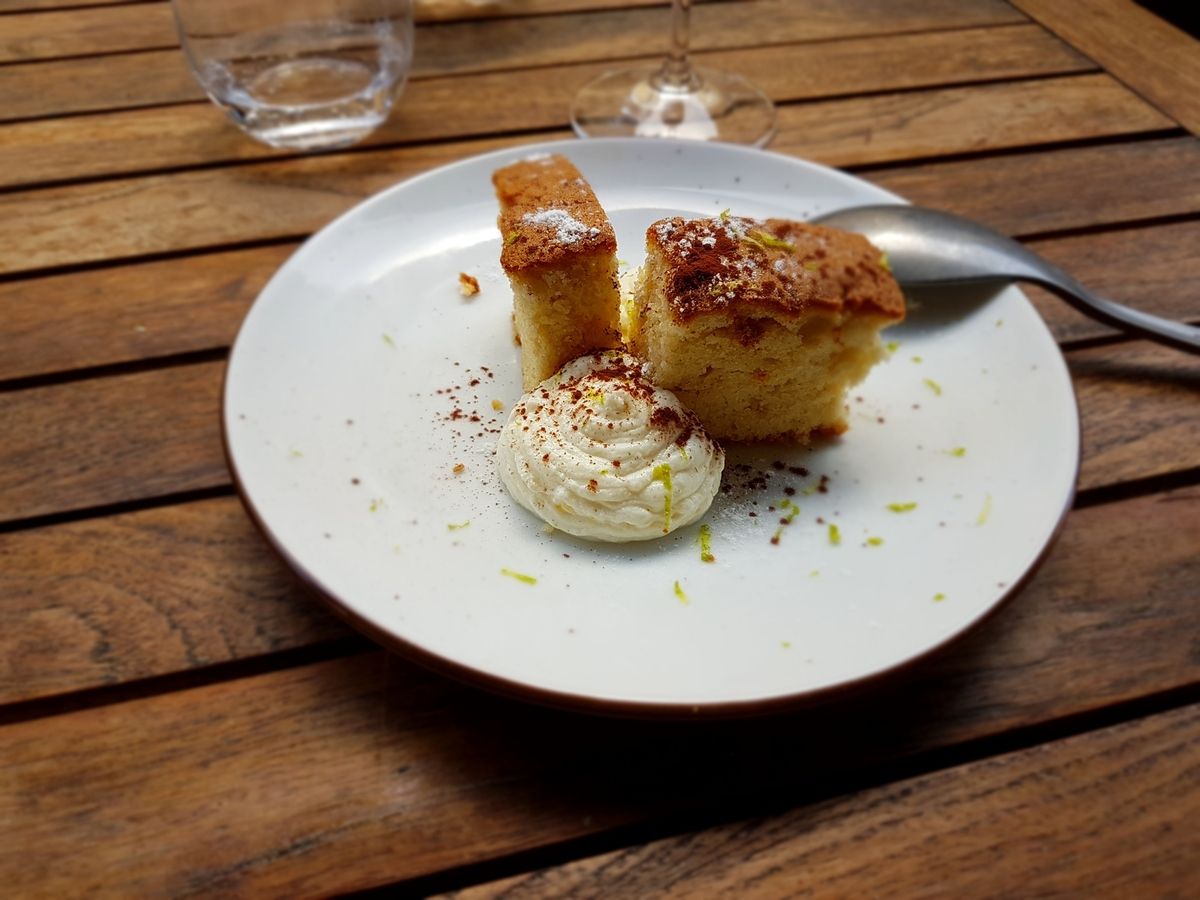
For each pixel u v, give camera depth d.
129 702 0.17
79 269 0.27
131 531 0.20
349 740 0.17
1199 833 0.16
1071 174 0.31
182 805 0.16
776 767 0.17
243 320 0.23
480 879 0.16
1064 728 0.18
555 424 0.21
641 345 0.24
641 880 0.15
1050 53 0.37
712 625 0.18
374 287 0.25
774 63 0.37
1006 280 0.24
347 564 0.18
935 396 0.23
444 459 0.21
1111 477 0.22
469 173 0.27
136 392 0.24
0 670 0.18
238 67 0.32
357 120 0.32
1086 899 0.15
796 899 0.15
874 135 0.33
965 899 0.15
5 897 0.15
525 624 0.17
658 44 0.38
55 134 0.32
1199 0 0.48
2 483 0.21
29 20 0.38
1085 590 0.20
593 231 0.22
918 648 0.16
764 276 0.21
